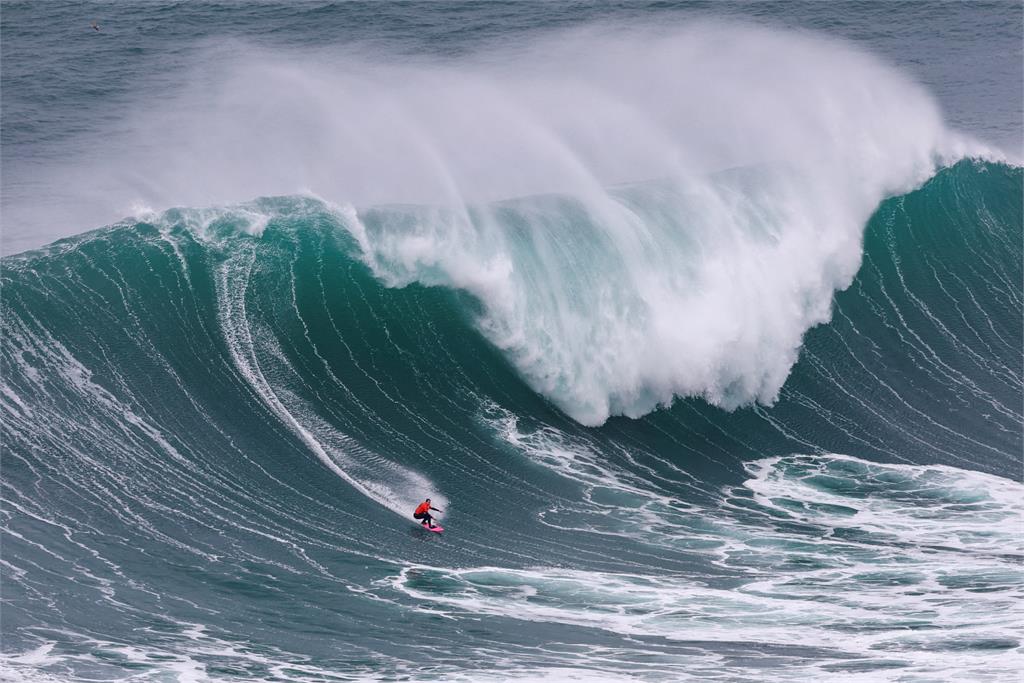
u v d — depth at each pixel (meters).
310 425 99.25
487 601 78.94
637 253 114.88
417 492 93.50
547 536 88.62
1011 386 115.56
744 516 92.88
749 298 116.31
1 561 78.62
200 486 90.12
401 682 68.25
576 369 109.44
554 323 110.25
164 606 76.12
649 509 93.69
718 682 67.81
